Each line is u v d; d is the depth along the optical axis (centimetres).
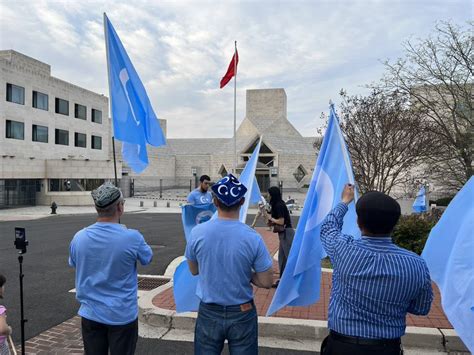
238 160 5569
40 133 3759
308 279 404
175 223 2055
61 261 1023
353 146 1198
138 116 591
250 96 6450
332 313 255
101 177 3803
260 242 288
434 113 1614
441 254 366
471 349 314
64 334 531
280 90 6325
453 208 371
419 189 1725
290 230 706
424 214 1428
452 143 1524
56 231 1677
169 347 485
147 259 315
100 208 304
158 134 625
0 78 3266
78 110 4388
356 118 1238
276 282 747
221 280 281
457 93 1608
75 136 4341
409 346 489
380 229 242
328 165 409
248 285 287
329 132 417
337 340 247
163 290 691
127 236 302
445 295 344
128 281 305
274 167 4519
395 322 238
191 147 8094
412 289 234
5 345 340
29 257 1079
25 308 638
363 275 236
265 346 493
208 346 286
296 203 3888
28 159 3331
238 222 293
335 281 258
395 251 239
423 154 1241
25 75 3553
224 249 280
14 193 3262
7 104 3347
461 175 1608
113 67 566
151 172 6775
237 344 282
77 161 3600
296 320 534
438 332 492
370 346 237
